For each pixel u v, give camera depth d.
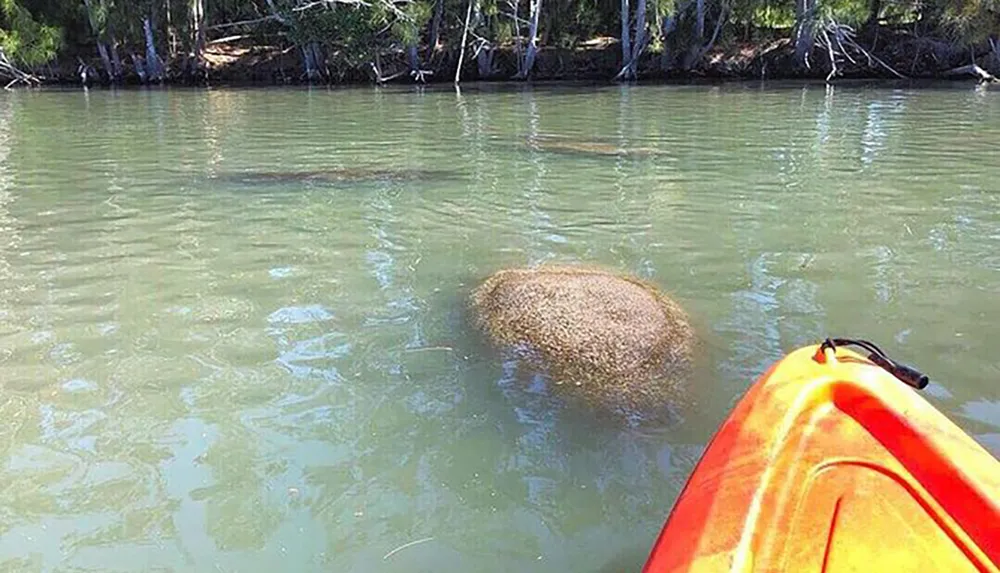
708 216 8.33
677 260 6.88
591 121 17.56
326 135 15.50
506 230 7.94
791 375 3.33
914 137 13.93
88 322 5.54
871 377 3.27
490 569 3.18
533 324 5.23
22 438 4.09
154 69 33.00
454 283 6.38
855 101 21.38
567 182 10.24
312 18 31.25
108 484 3.72
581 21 34.06
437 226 8.09
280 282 6.38
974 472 2.65
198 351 5.10
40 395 4.52
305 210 8.78
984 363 4.79
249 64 34.88
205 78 33.94
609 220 8.25
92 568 3.19
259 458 3.93
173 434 4.14
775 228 7.81
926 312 5.61
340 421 4.27
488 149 13.26
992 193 9.13
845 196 9.12
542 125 16.89
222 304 5.90
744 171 10.82
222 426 4.21
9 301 5.90
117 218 8.35
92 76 33.41
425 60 34.44
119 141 14.60
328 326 5.50
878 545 2.37
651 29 31.55
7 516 3.49
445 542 3.33
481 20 32.06
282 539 3.35
